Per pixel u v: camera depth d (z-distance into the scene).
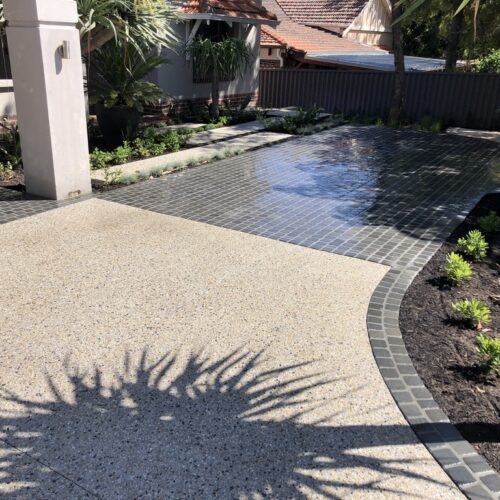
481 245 4.80
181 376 3.03
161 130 10.34
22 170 7.34
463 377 3.08
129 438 2.54
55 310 3.74
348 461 2.44
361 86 14.67
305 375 3.08
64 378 2.98
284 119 12.20
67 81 6.02
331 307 3.91
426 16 18.17
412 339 3.49
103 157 7.88
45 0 5.59
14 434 2.54
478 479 2.35
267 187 7.22
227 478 2.33
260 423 2.67
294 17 26.23
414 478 2.35
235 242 5.15
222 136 10.70
